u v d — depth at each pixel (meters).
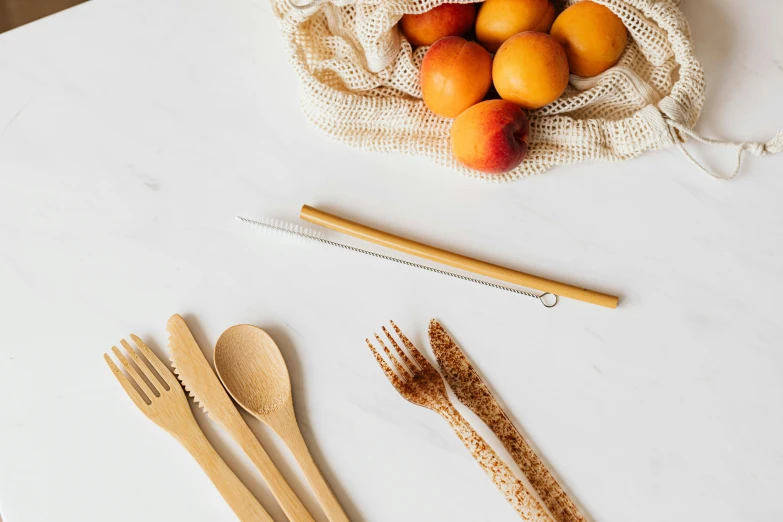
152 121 0.65
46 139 0.65
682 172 0.63
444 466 0.60
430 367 0.61
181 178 0.64
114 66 0.66
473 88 0.59
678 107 0.60
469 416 0.61
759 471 0.60
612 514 0.60
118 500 0.60
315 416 0.61
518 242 0.63
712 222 0.62
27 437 0.61
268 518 0.59
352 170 0.64
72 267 0.63
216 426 0.61
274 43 0.66
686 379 0.61
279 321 0.62
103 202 0.64
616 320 0.62
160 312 0.63
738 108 0.64
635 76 0.61
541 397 0.61
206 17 0.66
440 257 0.62
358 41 0.63
